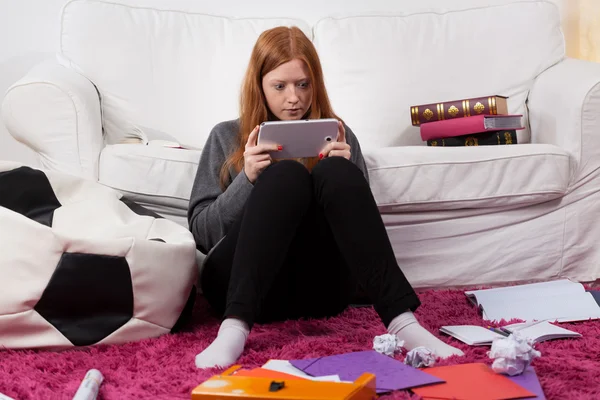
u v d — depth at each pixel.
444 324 1.72
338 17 2.77
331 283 1.71
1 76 2.85
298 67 1.73
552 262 2.20
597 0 3.03
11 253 1.46
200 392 1.14
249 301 1.44
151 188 2.01
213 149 1.84
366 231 1.46
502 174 2.12
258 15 2.96
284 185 1.48
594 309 1.80
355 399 1.11
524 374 1.30
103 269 1.51
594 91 2.19
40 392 1.26
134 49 2.52
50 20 2.86
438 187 2.09
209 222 1.73
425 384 1.24
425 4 3.02
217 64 2.61
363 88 2.66
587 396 1.21
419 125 2.46
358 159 1.92
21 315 1.47
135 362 1.45
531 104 2.58
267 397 1.10
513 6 2.75
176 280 1.62
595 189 2.20
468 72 2.68
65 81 2.14
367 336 1.63
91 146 2.11
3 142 2.88
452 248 2.16
